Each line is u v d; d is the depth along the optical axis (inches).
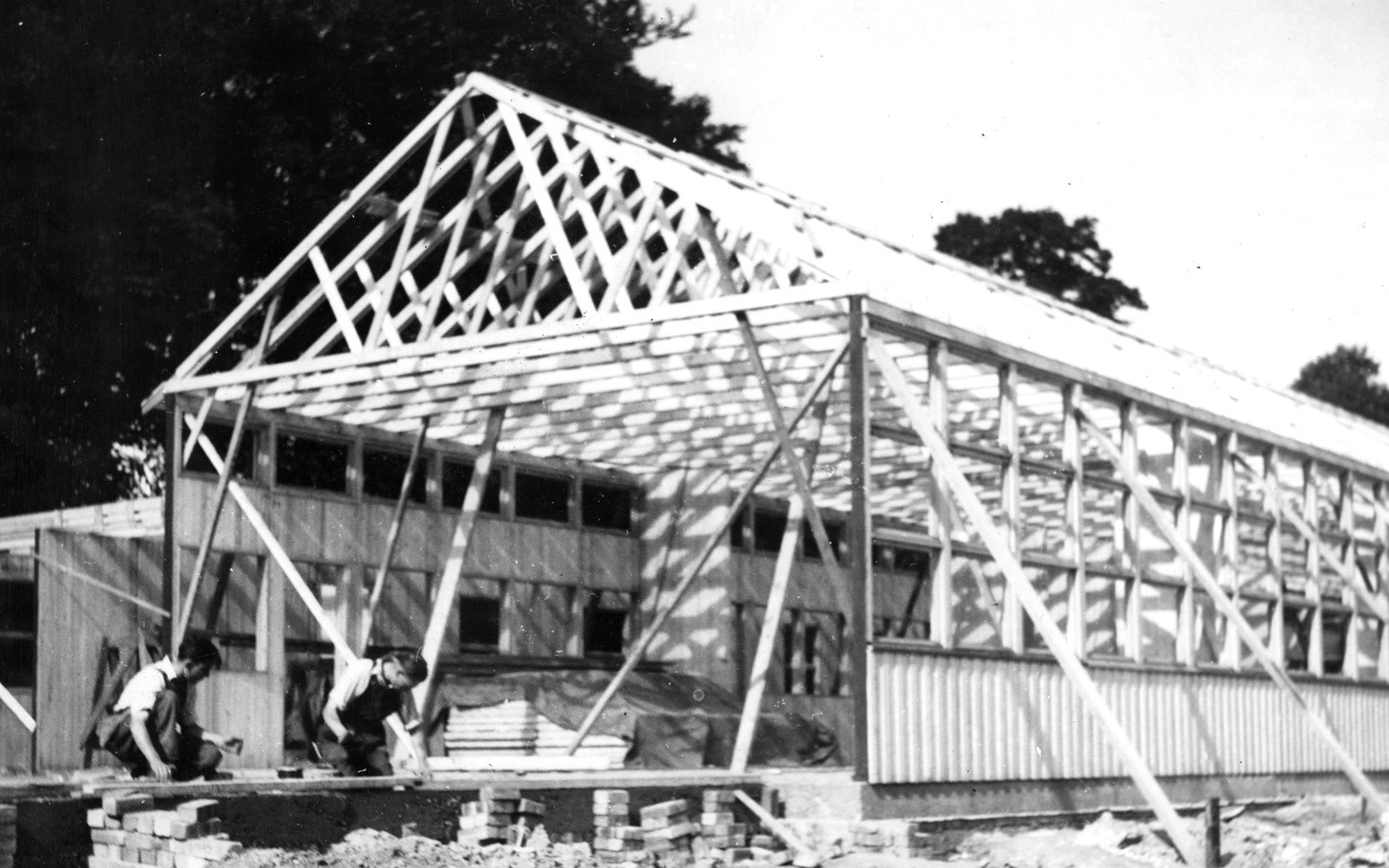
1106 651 673.0
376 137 1176.8
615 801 484.7
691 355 590.6
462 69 1182.9
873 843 492.7
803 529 857.5
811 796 514.9
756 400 639.1
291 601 678.5
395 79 1168.2
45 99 1056.2
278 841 428.8
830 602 857.5
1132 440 652.7
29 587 722.8
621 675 625.9
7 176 1053.2
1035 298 722.2
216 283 1122.7
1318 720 634.8
